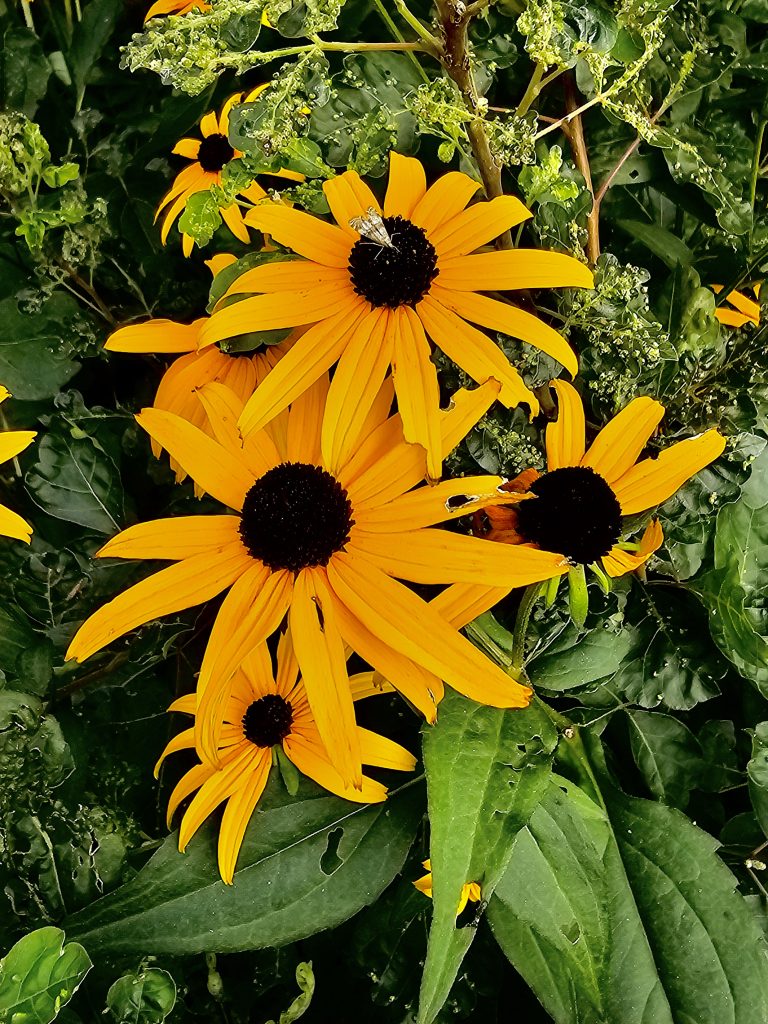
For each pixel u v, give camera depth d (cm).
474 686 17
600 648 22
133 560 25
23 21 30
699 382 22
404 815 22
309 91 19
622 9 20
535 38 18
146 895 21
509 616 22
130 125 28
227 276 20
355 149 21
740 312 24
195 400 21
